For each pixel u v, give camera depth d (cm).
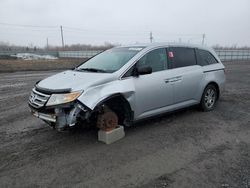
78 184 346
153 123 585
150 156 424
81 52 5234
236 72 1841
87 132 529
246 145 469
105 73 484
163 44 581
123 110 501
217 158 416
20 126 584
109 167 389
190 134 521
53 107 421
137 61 514
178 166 391
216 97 711
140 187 337
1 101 852
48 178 362
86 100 427
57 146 466
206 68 660
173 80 563
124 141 484
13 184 349
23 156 429
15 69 2178
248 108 729
